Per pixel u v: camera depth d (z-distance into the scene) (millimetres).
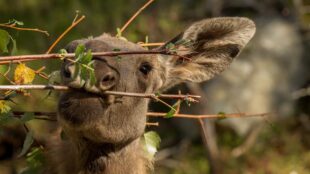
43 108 9398
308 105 16844
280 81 16625
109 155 7160
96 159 7137
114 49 6441
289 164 15297
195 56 8250
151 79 7375
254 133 15875
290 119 16391
